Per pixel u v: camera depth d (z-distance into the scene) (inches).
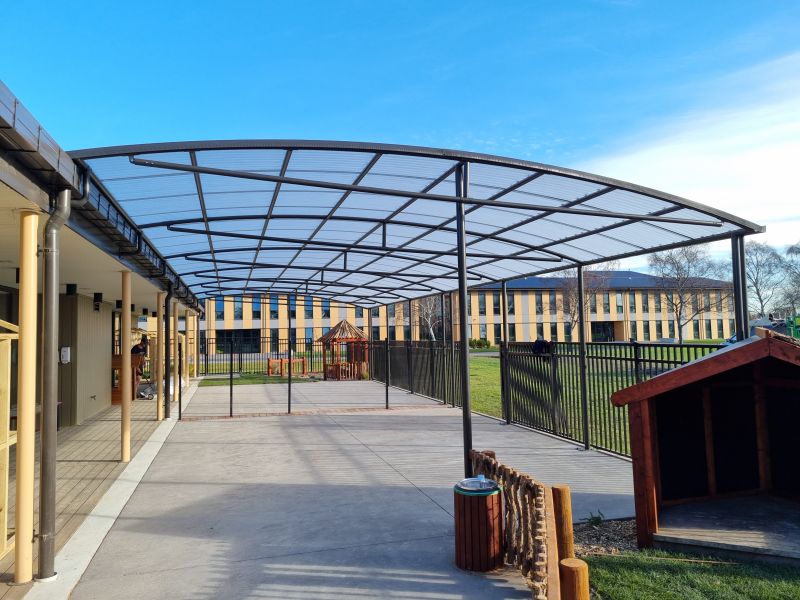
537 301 2095.2
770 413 240.7
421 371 713.6
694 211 260.4
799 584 164.9
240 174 199.2
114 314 676.7
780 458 238.2
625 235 323.3
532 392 448.5
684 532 198.1
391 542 205.8
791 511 217.5
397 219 346.3
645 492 199.8
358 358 979.3
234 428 466.6
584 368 371.2
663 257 1539.1
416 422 490.3
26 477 177.2
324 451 371.2
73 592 168.9
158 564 188.4
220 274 639.1
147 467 328.5
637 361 328.2
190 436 431.2
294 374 1062.4
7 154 151.3
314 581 173.3
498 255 419.2
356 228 382.6
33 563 190.4
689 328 1957.4
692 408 234.7
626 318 1990.7
